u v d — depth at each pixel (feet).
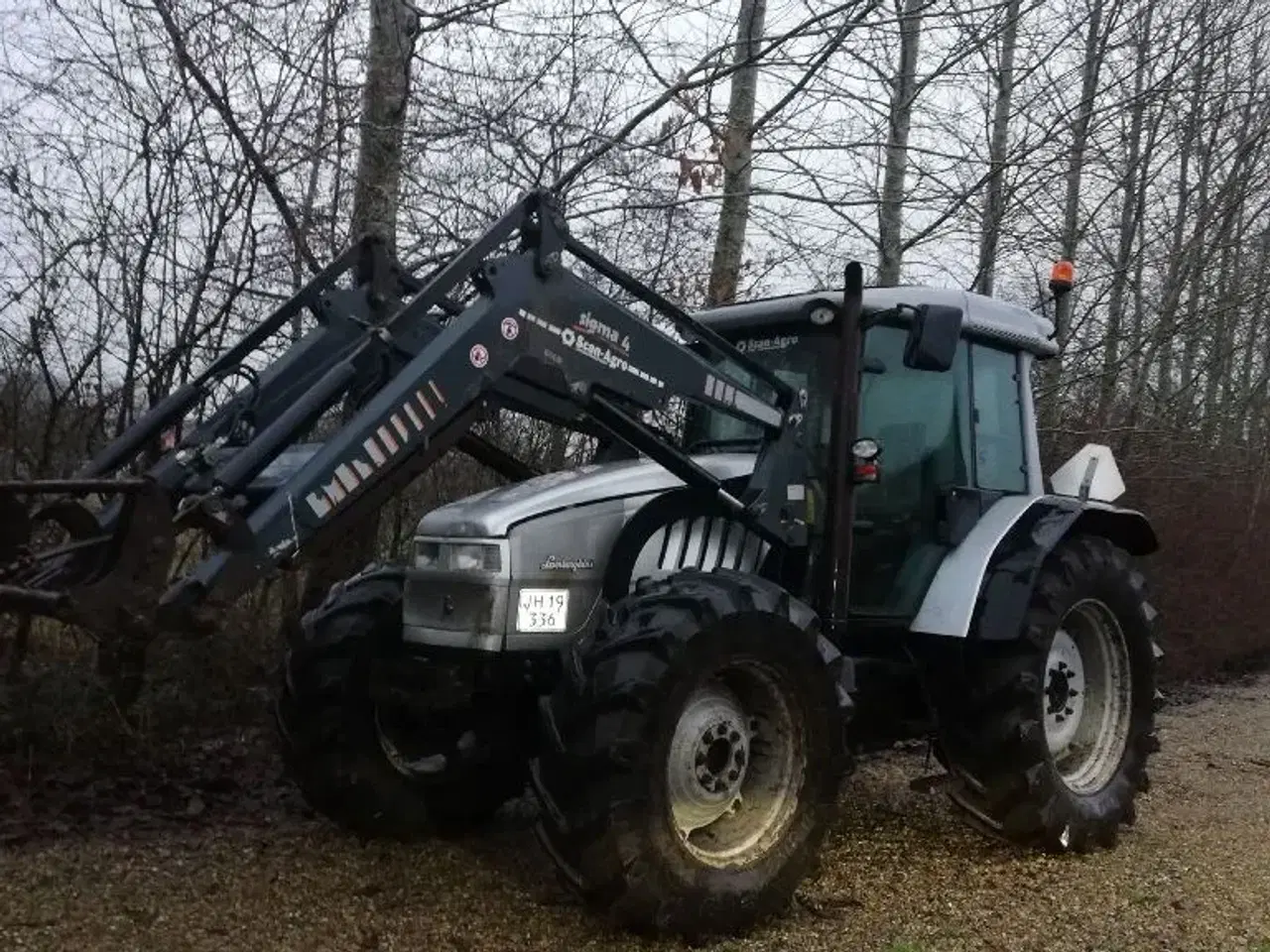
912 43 28.91
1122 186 34.09
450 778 15.44
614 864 11.60
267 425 13.41
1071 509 16.81
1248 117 38.42
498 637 13.11
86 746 17.15
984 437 17.44
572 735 11.84
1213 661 38.81
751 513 14.44
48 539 16.15
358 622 14.98
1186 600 38.04
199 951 11.35
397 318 12.62
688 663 12.07
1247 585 40.55
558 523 13.61
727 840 12.97
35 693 16.71
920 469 16.47
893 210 29.53
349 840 15.29
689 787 12.52
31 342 18.51
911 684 16.61
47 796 15.93
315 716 14.93
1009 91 30.86
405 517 22.99
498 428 21.06
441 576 13.52
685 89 22.26
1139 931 13.12
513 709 14.97
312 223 20.40
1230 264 42.29
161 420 13.52
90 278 19.08
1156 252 38.32
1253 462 44.98
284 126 19.86
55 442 18.53
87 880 13.29
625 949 11.86
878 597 16.17
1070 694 17.38
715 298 26.21
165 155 19.38
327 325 14.47
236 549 11.18
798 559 15.15
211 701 19.04
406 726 15.39
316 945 11.65
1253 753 24.75
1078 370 35.50
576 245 13.70
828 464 14.76
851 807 18.42
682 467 14.06
